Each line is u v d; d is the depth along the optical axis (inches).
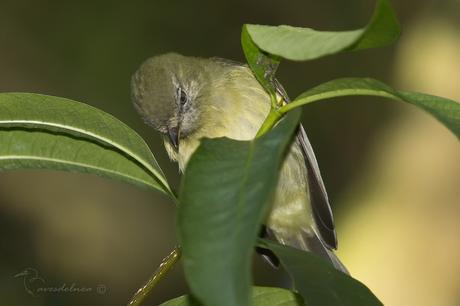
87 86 541.0
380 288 484.1
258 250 289.1
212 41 562.6
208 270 136.4
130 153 205.6
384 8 146.3
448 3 540.7
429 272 483.5
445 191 496.4
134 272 513.3
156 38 556.4
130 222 521.0
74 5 550.6
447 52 535.8
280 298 204.2
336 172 530.3
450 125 152.7
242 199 145.1
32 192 512.1
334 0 568.7
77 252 507.8
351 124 532.4
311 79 555.8
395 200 503.8
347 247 500.7
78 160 210.8
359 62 551.5
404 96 160.4
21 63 538.3
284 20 568.1
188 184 150.0
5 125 204.7
